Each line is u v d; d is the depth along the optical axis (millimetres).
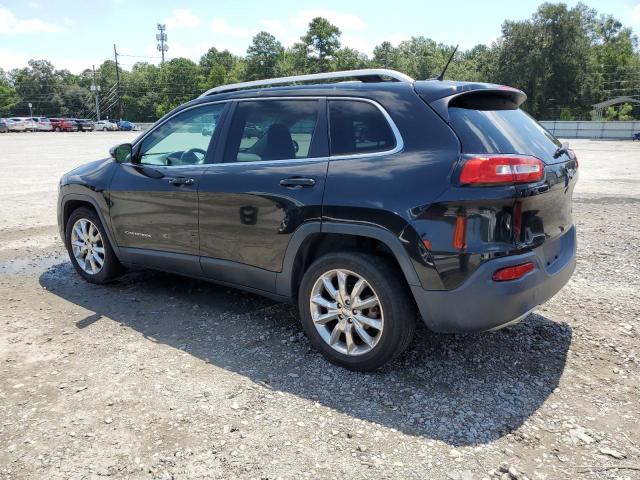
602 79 80312
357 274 3283
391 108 3283
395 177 3109
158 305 4648
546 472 2498
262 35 104250
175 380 3318
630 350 3729
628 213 8594
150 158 4660
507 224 2934
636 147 33750
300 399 3107
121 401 3074
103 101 118500
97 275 5172
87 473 2480
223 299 4793
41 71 119438
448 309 3008
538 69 75250
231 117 4102
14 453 2617
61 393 3160
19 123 62781
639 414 2975
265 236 3707
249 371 3441
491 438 2748
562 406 3047
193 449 2652
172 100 111438
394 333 3197
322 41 99312
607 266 5641
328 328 3590
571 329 4082
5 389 3205
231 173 3902
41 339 3928
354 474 2473
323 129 3545
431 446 2680
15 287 5168
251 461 2562
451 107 3148
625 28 110625
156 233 4484
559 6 74625
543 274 3172
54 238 7273
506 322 3023
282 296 3795
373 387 3244
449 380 3328
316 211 3389
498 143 3078
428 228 2971
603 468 2525
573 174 3623
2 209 9414
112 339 3930
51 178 14047
